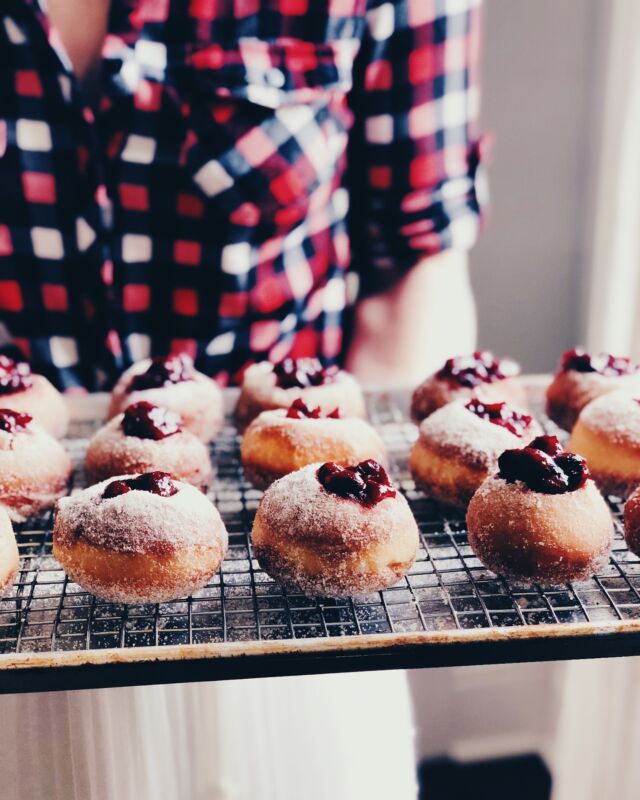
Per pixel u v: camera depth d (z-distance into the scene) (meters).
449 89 0.68
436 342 0.72
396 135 0.69
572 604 0.45
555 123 0.91
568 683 0.52
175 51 0.62
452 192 0.71
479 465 0.52
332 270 0.72
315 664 0.40
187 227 0.66
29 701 0.41
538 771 0.57
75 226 0.66
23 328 0.69
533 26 0.88
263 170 0.64
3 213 0.65
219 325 0.69
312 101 0.65
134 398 0.58
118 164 0.64
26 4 0.59
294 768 0.45
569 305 1.00
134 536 0.44
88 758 0.42
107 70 0.61
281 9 0.63
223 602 0.45
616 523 0.51
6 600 0.45
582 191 0.94
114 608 0.44
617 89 0.84
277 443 0.53
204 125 0.63
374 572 0.45
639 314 0.82
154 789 0.43
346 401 0.58
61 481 0.52
